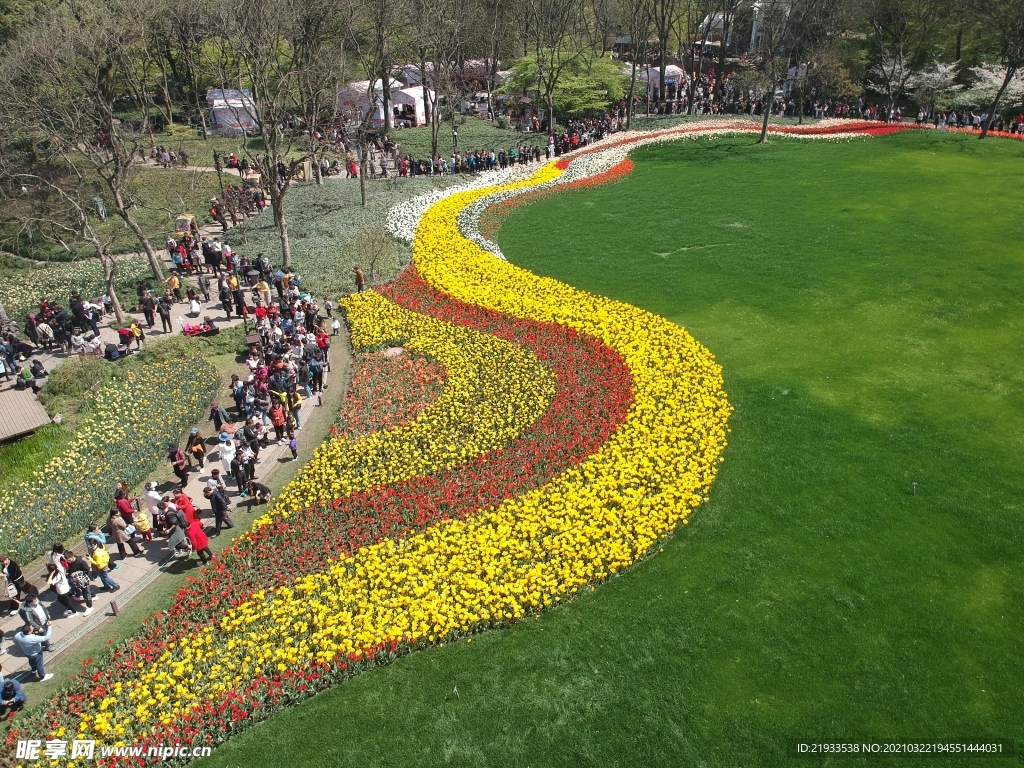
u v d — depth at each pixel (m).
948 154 47.53
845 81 61.53
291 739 13.94
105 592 17.89
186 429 24.77
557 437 22.22
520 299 31.50
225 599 17.08
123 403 25.91
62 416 25.31
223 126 62.16
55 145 36.59
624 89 67.50
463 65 70.69
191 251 37.25
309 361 26.33
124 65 39.16
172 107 65.12
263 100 36.28
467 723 14.08
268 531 19.25
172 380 27.12
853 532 18.19
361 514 19.64
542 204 44.16
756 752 13.34
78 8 39.94
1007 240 34.19
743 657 15.12
